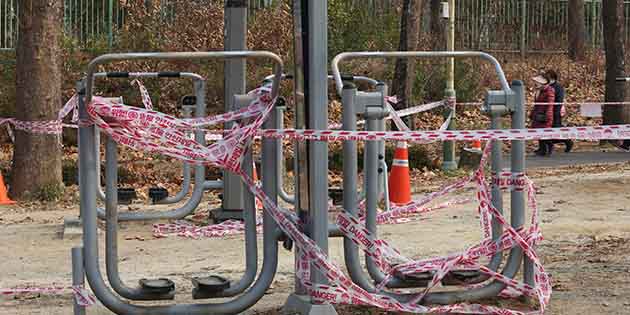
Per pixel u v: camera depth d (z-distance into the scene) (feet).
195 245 36.06
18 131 50.67
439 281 24.06
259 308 25.09
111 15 81.51
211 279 23.30
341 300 22.54
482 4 107.14
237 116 23.07
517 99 23.62
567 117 92.99
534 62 106.42
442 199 48.21
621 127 22.59
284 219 22.68
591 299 25.25
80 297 22.20
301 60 23.00
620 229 37.52
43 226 41.37
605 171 60.34
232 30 39.32
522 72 101.04
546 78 74.43
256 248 23.06
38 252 35.45
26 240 37.91
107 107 22.13
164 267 32.09
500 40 107.96
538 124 73.61
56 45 51.03
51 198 50.29
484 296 24.21
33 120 50.37
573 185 51.93
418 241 35.76
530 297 24.53
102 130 22.15
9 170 59.47
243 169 22.86
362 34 86.84
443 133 22.26
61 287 28.58
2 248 36.22
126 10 81.10
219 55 21.77
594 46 115.75
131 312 22.21
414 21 72.59
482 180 24.70
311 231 22.71
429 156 64.03
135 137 22.43
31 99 50.34
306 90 22.91
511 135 22.44
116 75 28.94
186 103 38.29
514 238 23.86
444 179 58.70
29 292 28.04
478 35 106.93
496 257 24.63
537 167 64.13
